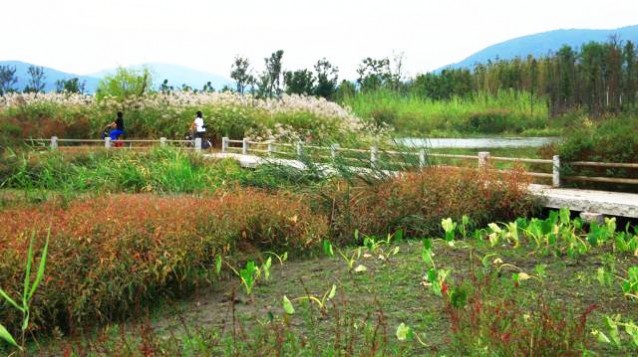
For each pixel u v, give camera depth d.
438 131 44.44
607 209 11.10
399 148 13.16
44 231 7.52
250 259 9.23
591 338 6.03
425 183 11.69
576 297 7.15
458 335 5.72
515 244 9.35
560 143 15.16
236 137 27.84
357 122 27.23
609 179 12.93
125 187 15.72
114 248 7.37
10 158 16.52
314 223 10.24
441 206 11.34
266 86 48.09
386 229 10.95
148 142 26.77
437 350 5.81
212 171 16.89
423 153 12.91
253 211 9.87
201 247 8.23
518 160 13.37
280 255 9.67
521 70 58.78
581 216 11.24
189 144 25.38
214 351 5.91
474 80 60.47
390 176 12.04
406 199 11.30
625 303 6.98
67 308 6.75
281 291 7.79
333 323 6.55
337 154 13.07
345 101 47.84
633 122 15.32
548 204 11.96
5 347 6.43
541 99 53.12
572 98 50.66
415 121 46.53
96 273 7.05
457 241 9.83
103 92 31.14
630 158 13.39
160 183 15.62
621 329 6.29
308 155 13.98
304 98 29.33
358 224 10.87
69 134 27.91
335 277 8.18
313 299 7.10
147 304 7.46
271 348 5.58
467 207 11.35
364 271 8.33
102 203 9.60
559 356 5.05
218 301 7.61
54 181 14.50
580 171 13.89
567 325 5.58
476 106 52.09
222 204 9.88
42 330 6.79
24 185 13.62
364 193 11.55
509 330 5.41
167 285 7.88
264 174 13.40
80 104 30.16
